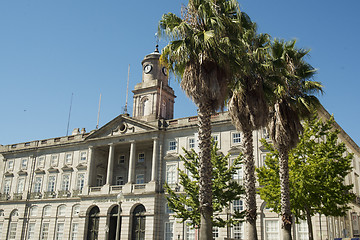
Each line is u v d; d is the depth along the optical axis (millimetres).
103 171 60406
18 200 63750
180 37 19797
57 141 64562
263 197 33156
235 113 23047
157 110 60906
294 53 26109
